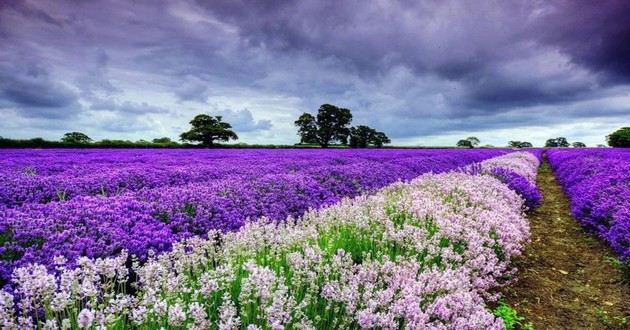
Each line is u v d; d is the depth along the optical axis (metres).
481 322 3.65
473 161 32.38
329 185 13.39
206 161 21.55
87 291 3.24
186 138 81.94
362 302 4.03
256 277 3.65
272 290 3.87
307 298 3.91
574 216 10.85
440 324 3.54
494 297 5.40
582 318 5.40
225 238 5.54
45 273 3.24
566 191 16.66
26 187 9.89
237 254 5.17
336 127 89.94
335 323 3.85
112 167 16.34
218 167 17.08
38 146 39.34
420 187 11.63
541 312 5.56
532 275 6.97
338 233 6.29
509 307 5.64
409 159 26.27
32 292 3.19
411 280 4.27
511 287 6.36
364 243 6.30
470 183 11.32
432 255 5.75
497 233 6.85
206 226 7.55
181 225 7.36
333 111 89.69
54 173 14.47
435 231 6.86
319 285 4.68
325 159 25.02
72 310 3.38
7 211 6.87
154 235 6.31
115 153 28.64
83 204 7.64
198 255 4.86
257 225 5.91
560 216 12.15
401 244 5.85
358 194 13.27
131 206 7.85
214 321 3.73
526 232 7.77
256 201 9.68
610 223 8.55
